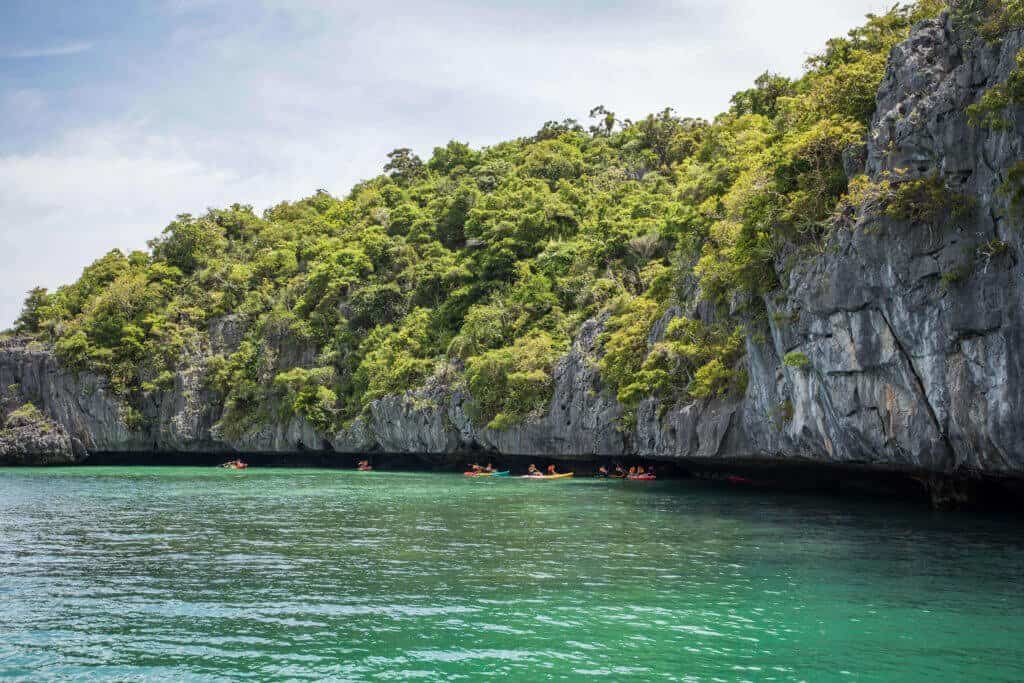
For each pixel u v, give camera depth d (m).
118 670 13.71
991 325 23.33
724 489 46.56
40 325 103.81
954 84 25.09
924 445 26.59
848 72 33.53
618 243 70.44
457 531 29.25
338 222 114.75
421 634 15.48
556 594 18.56
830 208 31.14
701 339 45.22
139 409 93.50
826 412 31.55
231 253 114.12
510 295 73.62
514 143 125.69
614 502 39.06
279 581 20.44
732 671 13.28
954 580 19.53
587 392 56.50
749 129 66.38
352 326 86.38
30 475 70.62
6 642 15.28
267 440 85.31
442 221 97.81
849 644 14.60
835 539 25.91
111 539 28.23
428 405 68.75
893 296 26.61
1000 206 23.06
